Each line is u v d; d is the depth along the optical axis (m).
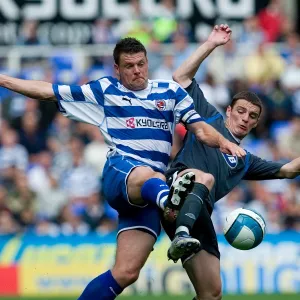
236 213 27.66
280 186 53.41
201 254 28.34
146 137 26.61
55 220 52.28
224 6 62.88
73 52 60.19
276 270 46.69
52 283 46.25
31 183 53.59
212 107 29.64
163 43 61.16
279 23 63.41
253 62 60.50
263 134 58.06
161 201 25.14
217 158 28.67
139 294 45.84
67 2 61.84
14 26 61.50
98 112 26.66
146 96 26.73
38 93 26.39
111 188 26.59
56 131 56.59
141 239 26.88
